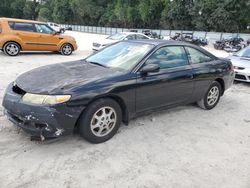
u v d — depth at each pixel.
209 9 43.25
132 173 3.14
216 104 5.74
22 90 3.47
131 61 4.18
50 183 2.87
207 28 44.69
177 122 4.74
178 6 47.66
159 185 2.96
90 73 3.88
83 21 74.88
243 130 4.62
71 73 3.89
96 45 13.71
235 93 7.21
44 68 4.26
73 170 3.12
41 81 3.60
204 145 3.95
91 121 3.57
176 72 4.53
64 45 12.92
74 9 74.38
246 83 8.52
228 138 4.25
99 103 3.59
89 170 3.14
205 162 3.48
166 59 4.50
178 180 3.07
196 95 5.11
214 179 3.13
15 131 3.92
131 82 3.88
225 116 5.27
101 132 3.76
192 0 46.91
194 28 47.41
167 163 3.39
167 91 4.45
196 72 4.89
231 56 8.97
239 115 5.39
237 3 40.22
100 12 69.25
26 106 3.27
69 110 3.31
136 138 4.00
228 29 41.69
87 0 69.44
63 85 3.43
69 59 11.71
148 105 4.26
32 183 2.85
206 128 4.58
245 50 9.10
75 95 3.33
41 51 12.99
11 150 3.43
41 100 3.24
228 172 3.29
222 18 41.06
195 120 4.91
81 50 16.28
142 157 3.49
